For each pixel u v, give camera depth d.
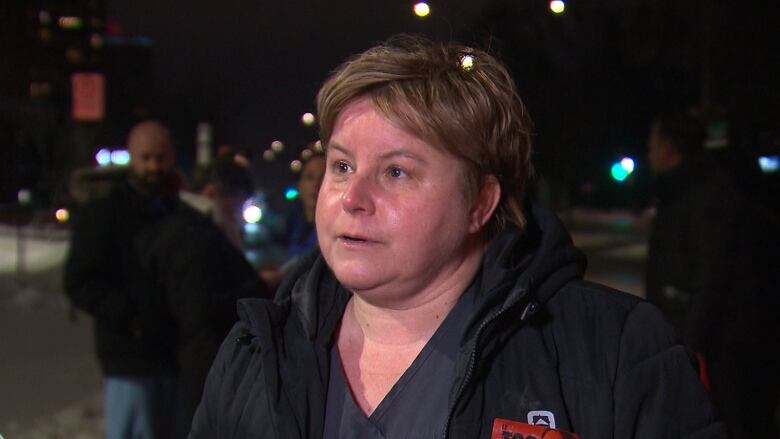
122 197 3.32
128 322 3.30
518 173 1.34
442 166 1.26
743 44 6.99
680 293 3.53
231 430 1.37
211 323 3.09
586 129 22.73
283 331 1.39
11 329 8.92
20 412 5.87
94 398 6.19
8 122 24.75
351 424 1.30
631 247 20.27
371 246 1.27
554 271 1.30
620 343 1.26
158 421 3.42
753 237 3.39
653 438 1.21
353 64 1.30
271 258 12.43
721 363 3.44
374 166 1.26
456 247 1.29
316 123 1.35
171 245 3.12
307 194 3.85
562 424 1.22
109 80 28.17
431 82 1.25
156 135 3.36
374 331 1.35
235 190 4.45
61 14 26.19
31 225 18.98
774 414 3.58
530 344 1.27
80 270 3.34
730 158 3.54
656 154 3.63
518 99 1.32
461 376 1.22
